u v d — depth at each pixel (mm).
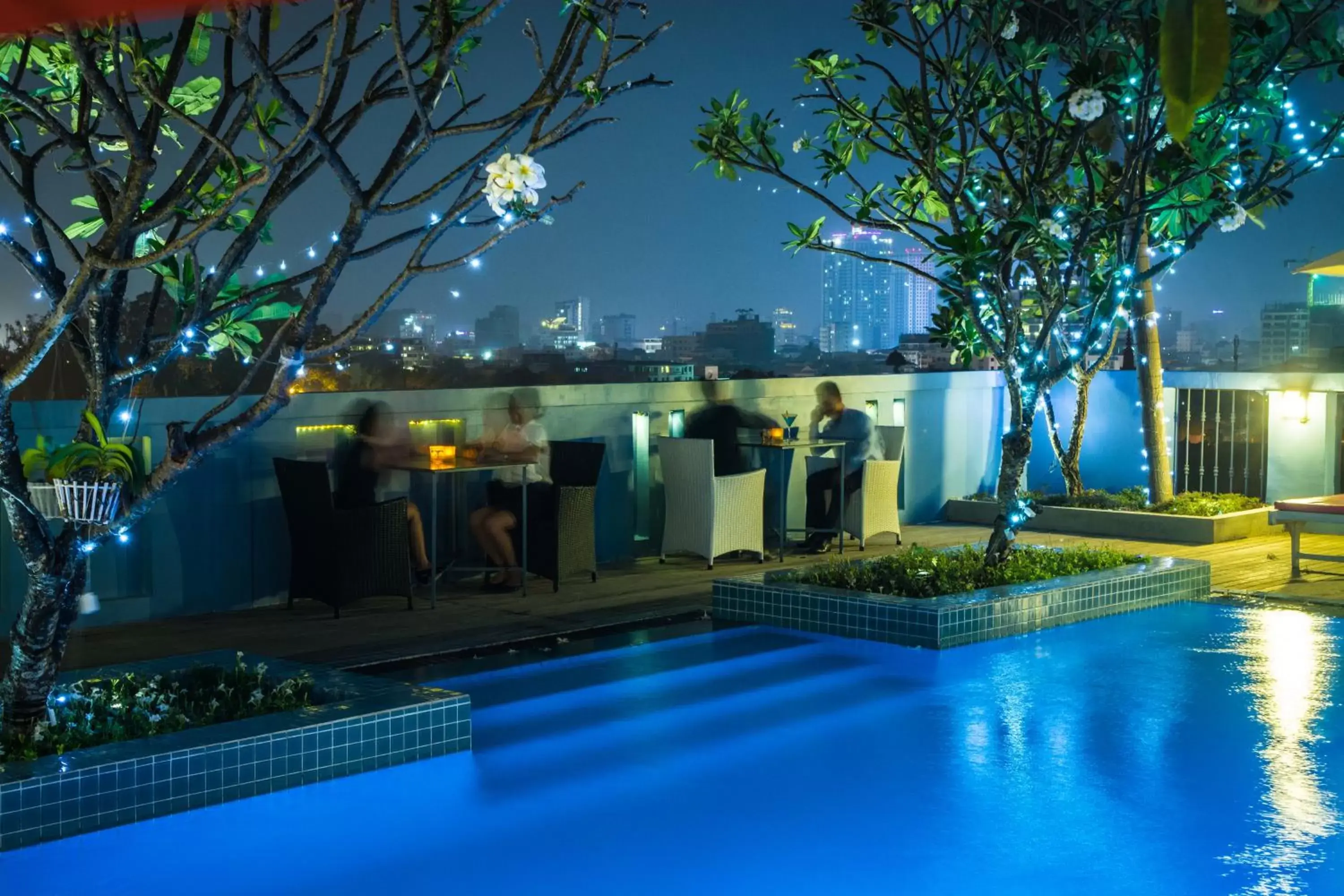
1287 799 4605
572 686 6273
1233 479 12633
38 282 3783
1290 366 12461
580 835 4250
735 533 9875
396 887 3816
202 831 4215
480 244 3781
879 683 6340
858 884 3834
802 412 11438
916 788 4727
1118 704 5934
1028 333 9633
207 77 4113
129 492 4160
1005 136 8461
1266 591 8805
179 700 4852
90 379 4215
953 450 12898
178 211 4129
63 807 4031
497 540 8656
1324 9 6816
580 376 10367
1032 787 4742
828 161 7941
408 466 8102
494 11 3512
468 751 5145
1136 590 8188
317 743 4641
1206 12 955
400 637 7230
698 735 5434
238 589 8078
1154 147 7398
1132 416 13000
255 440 8109
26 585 7012
